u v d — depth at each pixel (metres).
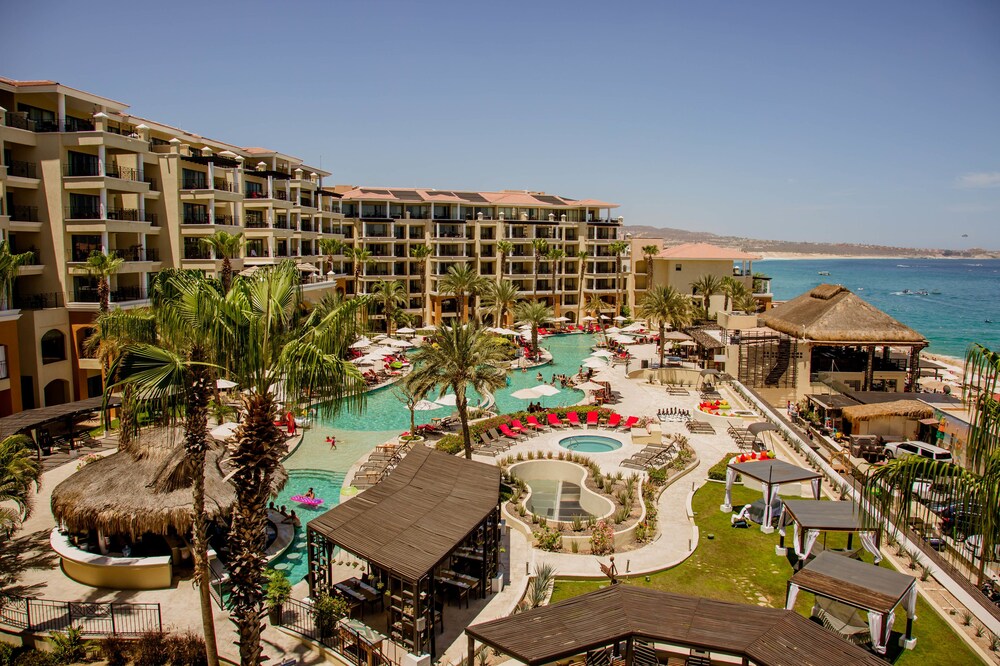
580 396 56.97
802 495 31.58
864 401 44.59
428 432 41.91
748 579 23.36
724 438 42.16
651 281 101.50
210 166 55.09
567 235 102.62
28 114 45.56
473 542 22.55
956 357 93.00
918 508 27.50
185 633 18.69
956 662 18.41
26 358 41.38
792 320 57.97
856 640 19.14
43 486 30.12
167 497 21.73
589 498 30.89
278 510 27.75
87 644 18.31
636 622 15.70
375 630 19.22
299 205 71.44
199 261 54.78
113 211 48.22
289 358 16.03
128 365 16.36
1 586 21.02
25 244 44.44
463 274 83.38
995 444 17.80
